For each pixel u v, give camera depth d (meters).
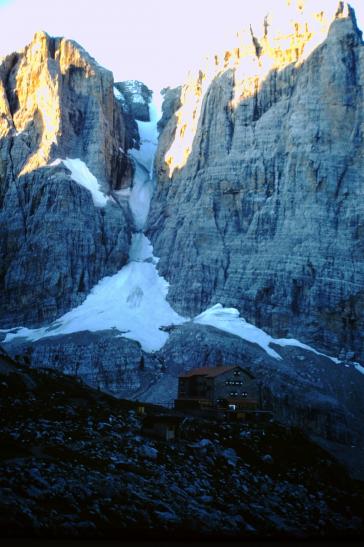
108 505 74.00
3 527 65.31
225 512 83.19
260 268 198.38
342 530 88.06
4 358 118.62
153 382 173.25
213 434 107.75
